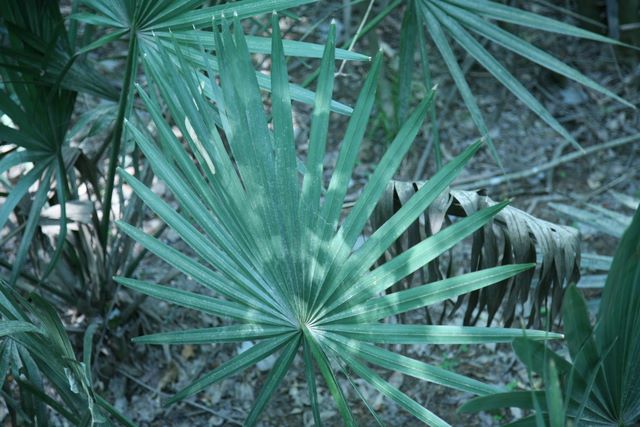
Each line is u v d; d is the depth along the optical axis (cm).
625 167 484
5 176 424
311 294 204
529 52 263
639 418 195
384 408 354
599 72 541
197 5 241
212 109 231
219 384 357
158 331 362
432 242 201
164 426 340
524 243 232
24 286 335
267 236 204
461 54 545
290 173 203
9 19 261
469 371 370
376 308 202
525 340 177
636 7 522
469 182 470
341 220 438
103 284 332
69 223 300
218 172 204
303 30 546
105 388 344
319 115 203
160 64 237
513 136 501
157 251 204
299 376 366
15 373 219
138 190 207
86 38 286
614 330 185
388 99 479
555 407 168
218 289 205
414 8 278
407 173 473
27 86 270
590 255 288
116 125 261
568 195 465
